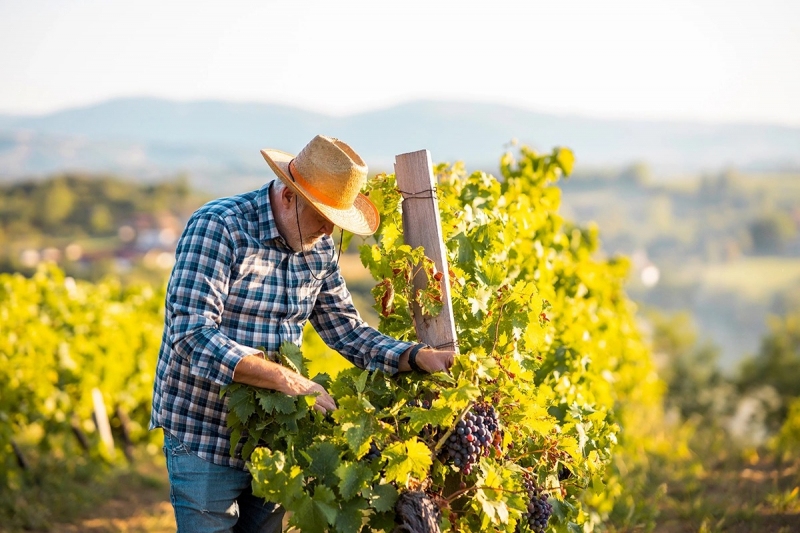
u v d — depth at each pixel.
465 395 2.70
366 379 3.09
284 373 2.82
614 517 5.01
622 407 7.19
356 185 2.94
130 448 9.36
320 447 2.76
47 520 6.51
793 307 121.69
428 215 3.29
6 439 7.39
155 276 80.94
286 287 3.01
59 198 123.81
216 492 2.97
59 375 8.51
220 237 2.84
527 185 5.48
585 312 6.17
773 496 5.18
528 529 3.17
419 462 2.66
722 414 31.81
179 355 2.85
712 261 168.50
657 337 35.25
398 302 3.38
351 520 2.58
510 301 3.31
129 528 6.50
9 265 74.19
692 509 5.12
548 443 3.28
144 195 137.00
